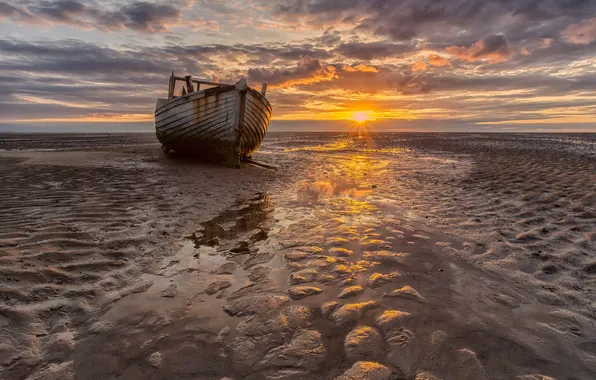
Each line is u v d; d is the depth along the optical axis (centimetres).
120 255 462
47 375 247
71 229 536
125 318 322
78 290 365
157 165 1361
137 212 666
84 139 4053
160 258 466
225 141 1326
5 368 251
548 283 399
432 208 765
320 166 1616
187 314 331
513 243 531
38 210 640
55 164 1280
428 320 321
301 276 416
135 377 249
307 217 689
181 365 261
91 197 767
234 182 1086
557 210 719
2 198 730
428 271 432
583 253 484
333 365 262
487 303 354
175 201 775
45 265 408
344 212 730
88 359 266
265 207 773
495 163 1639
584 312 337
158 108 1475
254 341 291
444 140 4434
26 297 339
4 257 412
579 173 1209
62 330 300
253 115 1348
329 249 509
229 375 252
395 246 520
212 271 429
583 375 252
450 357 270
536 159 1738
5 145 2714
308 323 317
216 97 1268
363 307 344
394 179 1207
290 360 267
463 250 504
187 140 1420
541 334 301
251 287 388
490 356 271
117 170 1195
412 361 266
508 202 807
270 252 496
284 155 2253
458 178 1205
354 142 4144
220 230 595
